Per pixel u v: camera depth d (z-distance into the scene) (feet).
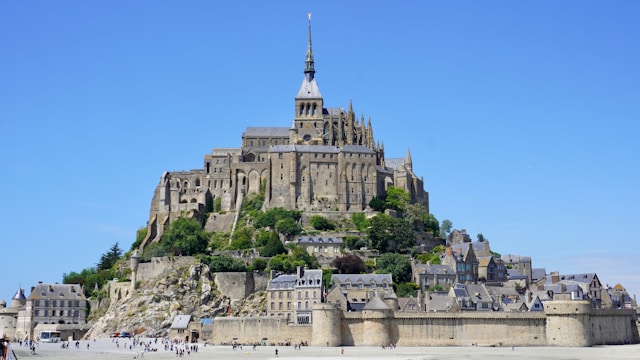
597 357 647.56
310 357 647.15
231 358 649.20
